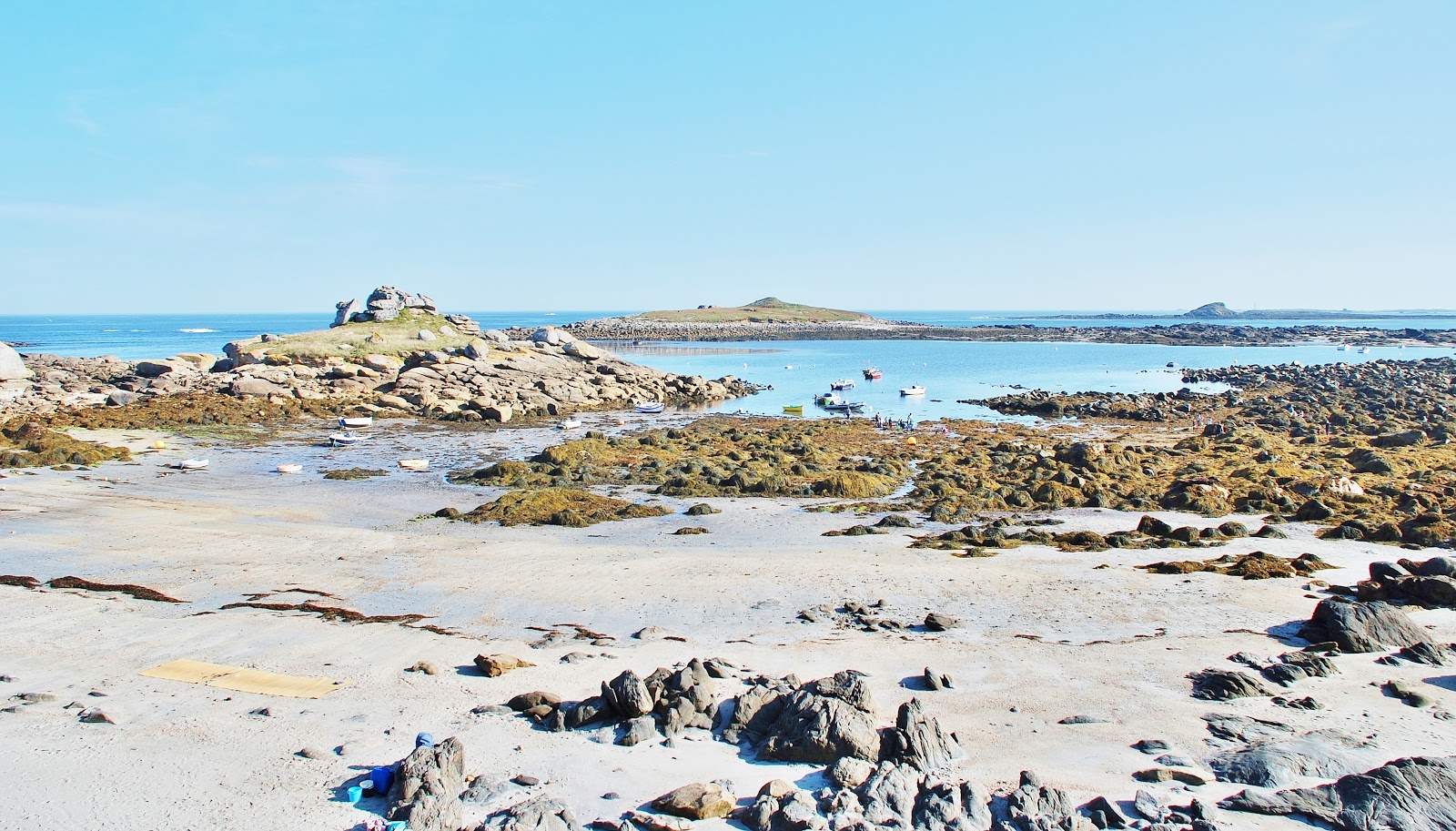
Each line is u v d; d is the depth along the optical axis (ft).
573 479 168.66
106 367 352.90
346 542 118.73
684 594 94.79
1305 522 128.57
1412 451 185.16
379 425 255.70
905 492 160.35
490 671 71.10
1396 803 48.49
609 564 106.73
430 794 50.37
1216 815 49.37
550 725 61.77
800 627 84.12
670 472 171.83
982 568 104.47
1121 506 143.13
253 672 71.41
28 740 58.13
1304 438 209.26
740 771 56.03
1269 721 61.77
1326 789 50.67
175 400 264.93
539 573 102.78
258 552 111.86
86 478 164.86
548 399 302.86
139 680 69.36
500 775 54.70
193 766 55.21
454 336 378.73
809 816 48.73
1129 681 70.13
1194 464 174.70
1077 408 291.38
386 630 82.53
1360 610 78.64
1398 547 111.75
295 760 56.18
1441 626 80.33
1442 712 62.90
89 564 104.88
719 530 128.26
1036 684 69.77
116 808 50.31
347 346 342.64
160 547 113.70
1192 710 64.23
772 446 207.00
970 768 55.57
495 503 141.08
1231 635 80.59
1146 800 50.96
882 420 262.88
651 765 56.54
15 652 75.25
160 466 181.37
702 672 67.05
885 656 75.92
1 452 176.24
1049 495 146.30
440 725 61.93
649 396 342.03
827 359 581.53
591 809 51.24
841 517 137.28
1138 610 88.53
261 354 325.62
